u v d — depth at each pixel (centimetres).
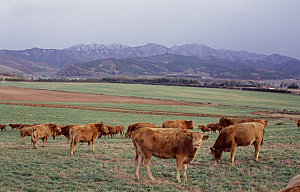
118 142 2608
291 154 1673
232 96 13800
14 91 12219
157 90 16238
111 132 3186
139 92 14625
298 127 3784
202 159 1639
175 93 14662
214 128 3556
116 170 1376
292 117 6456
